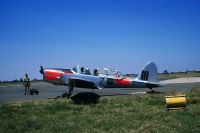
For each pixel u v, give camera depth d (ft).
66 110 45.42
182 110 42.19
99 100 53.88
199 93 58.08
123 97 60.59
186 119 35.86
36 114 42.42
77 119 37.63
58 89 115.75
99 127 33.09
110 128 31.94
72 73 65.62
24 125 34.42
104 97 64.95
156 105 49.32
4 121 36.81
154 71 76.28
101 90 98.27
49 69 66.23
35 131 31.83
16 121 36.58
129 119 36.76
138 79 74.23
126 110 44.06
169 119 35.86
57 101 53.42
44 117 39.65
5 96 77.66
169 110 42.65
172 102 42.50
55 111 44.39
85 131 31.12
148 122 34.32
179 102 42.83
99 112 42.91
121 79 71.31
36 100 61.93
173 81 147.43
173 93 62.39
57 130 31.99
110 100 54.54
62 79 64.95
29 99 66.23
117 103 51.11
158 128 30.32
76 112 43.37
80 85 64.44
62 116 40.32
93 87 66.08
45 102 54.54
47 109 45.75
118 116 39.22
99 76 68.28
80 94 53.06
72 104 50.60
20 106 48.83
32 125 34.35
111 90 96.37
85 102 51.93
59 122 35.94
